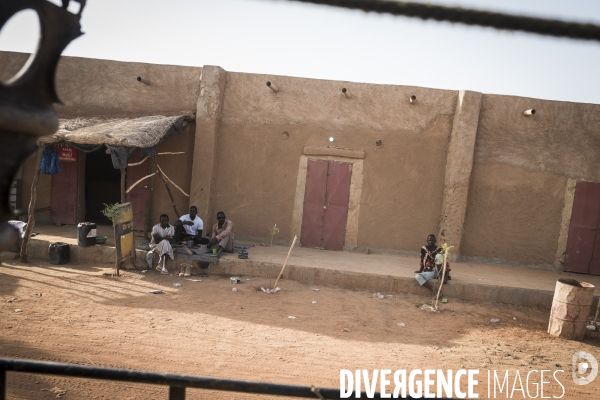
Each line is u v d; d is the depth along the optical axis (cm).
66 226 1409
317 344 734
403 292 1059
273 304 923
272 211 1352
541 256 1297
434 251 1064
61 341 665
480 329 864
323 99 1327
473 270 1190
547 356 748
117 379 156
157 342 694
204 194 1315
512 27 69
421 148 1303
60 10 85
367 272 1077
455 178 1262
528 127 1280
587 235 1278
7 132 83
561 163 1281
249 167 1349
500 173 1291
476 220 1302
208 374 596
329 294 1012
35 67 84
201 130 1308
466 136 1254
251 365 636
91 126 1191
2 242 83
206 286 1010
